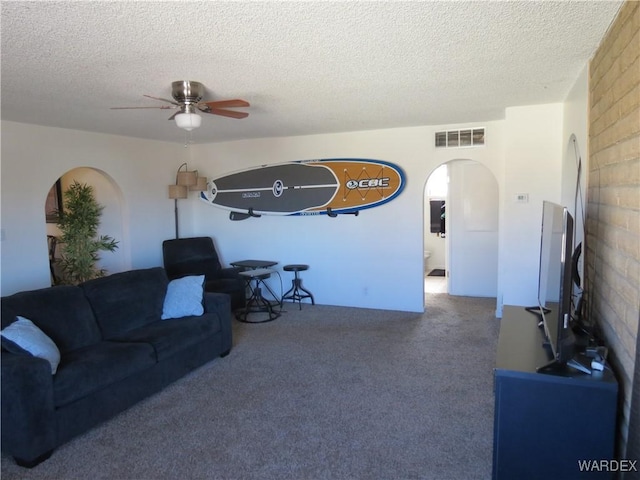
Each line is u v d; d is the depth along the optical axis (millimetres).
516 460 1958
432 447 2479
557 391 1868
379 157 5348
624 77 1902
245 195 6121
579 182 3193
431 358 3818
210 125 4848
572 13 2043
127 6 1884
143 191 5703
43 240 4555
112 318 3438
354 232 5578
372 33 2248
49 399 2420
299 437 2611
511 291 4492
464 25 2168
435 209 7914
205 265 5840
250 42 2332
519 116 4246
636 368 1534
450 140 5008
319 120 4637
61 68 2705
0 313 2783
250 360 3863
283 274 6031
